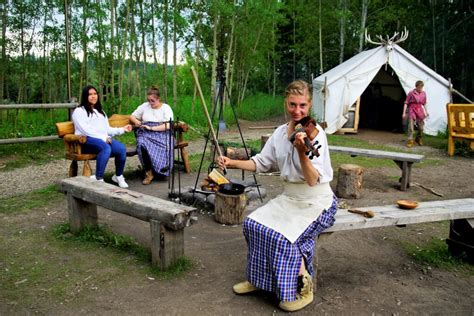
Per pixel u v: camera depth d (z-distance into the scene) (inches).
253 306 116.6
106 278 130.9
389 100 567.2
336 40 788.6
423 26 710.5
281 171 115.0
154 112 254.8
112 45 411.5
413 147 405.7
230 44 540.1
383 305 118.6
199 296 121.4
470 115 349.4
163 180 254.7
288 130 111.1
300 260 111.3
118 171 236.8
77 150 225.6
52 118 378.9
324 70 889.5
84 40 388.2
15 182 251.0
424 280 134.3
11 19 375.9
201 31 527.5
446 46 659.4
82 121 223.6
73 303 117.1
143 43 487.8
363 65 489.4
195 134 441.7
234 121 565.6
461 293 126.7
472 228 144.1
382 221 129.2
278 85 921.5
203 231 175.3
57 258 144.9
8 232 168.4
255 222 113.9
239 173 275.7
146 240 162.2
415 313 115.1
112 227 175.6
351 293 124.8
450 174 290.4
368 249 157.6
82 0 377.4
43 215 189.0
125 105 441.1
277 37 782.5
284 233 109.2
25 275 132.5
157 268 136.3
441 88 478.6
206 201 202.2
